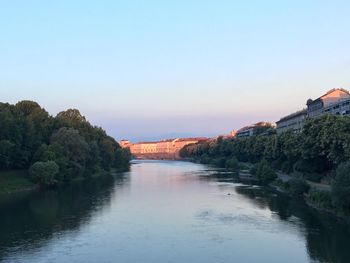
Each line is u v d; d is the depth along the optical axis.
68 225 67.50
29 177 121.38
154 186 124.19
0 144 113.06
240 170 188.50
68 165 138.50
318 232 60.97
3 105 137.62
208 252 52.50
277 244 55.56
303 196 94.88
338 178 67.75
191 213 77.31
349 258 49.50
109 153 190.88
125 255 51.50
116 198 97.44
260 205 85.19
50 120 156.25
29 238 59.47
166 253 52.22
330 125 95.88
